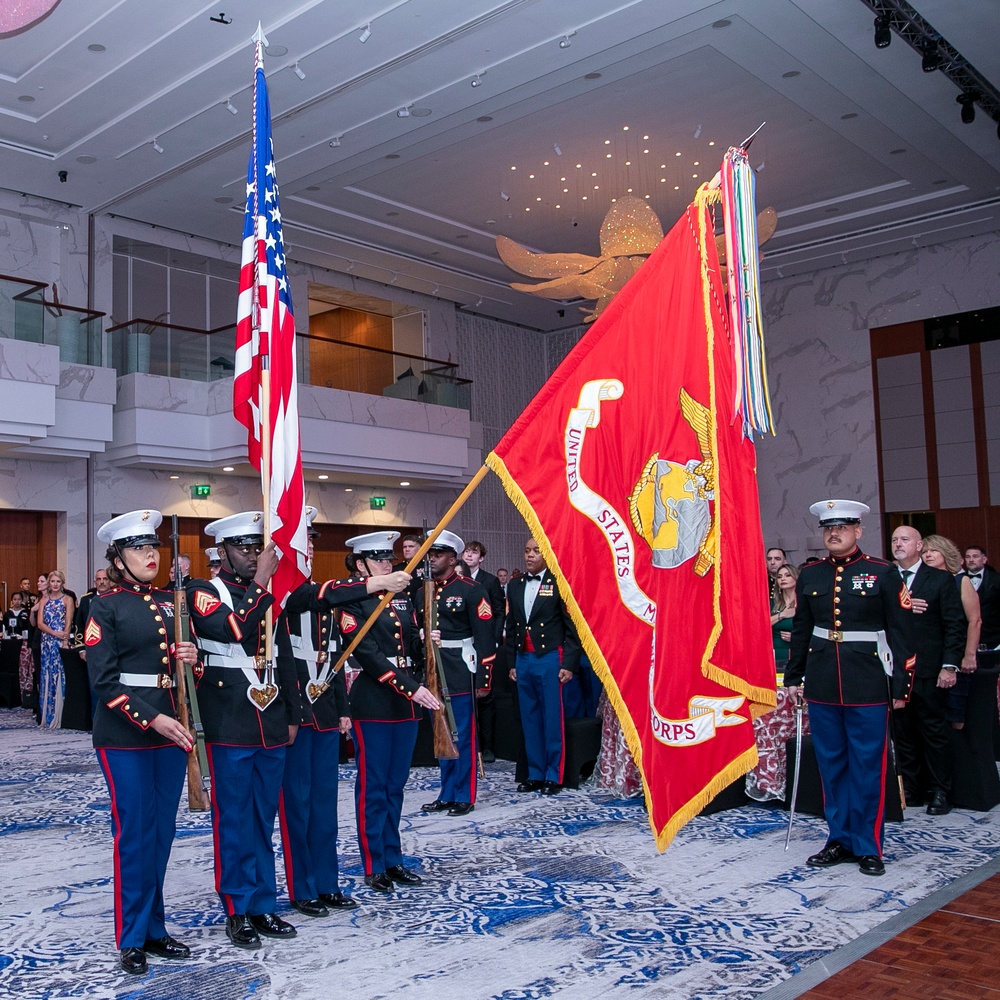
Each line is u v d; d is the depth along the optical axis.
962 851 5.41
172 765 4.05
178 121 12.85
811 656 5.32
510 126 13.43
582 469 3.56
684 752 3.32
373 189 15.51
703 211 3.57
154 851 3.96
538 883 4.91
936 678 6.38
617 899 4.64
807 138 13.95
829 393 18.89
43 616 11.46
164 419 14.80
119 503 15.34
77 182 14.73
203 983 3.70
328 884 4.58
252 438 4.45
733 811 6.53
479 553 8.89
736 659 3.34
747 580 3.40
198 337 15.41
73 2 10.42
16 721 11.95
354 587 4.43
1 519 14.77
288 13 10.62
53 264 15.50
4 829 6.30
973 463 17.42
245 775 4.14
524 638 7.40
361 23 10.78
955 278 17.58
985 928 4.12
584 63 11.76
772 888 4.78
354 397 16.56
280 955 3.97
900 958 3.80
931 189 15.73
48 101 12.49
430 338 20.64
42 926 4.41
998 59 11.69
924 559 6.84
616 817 6.39
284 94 12.22
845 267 18.84
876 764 5.07
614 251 12.62
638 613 3.41
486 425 21.80
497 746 8.89
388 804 4.95
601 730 7.64
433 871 5.16
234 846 4.11
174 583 4.04
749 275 3.50
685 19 10.85
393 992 3.58
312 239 17.22
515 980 3.68
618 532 3.48
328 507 18.16
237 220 16.33
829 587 5.28
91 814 6.72
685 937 4.10
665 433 3.47
